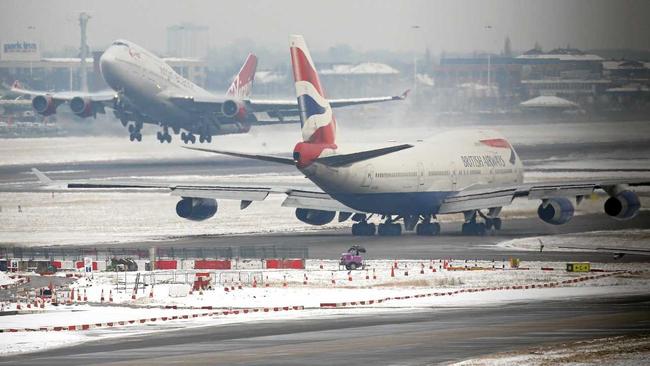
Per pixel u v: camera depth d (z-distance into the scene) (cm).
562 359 12500
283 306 17750
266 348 13750
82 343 14375
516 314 16425
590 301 17788
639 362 12300
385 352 13312
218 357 13125
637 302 17625
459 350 13362
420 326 15400
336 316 16562
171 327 15700
